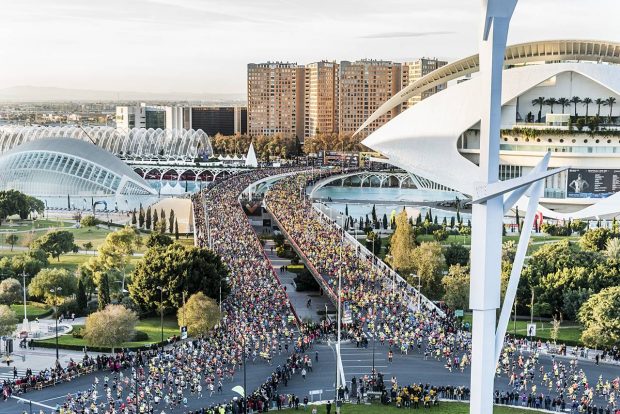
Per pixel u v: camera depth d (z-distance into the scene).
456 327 142.38
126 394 110.44
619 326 126.69
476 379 73.94
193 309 132.88
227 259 182.75
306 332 139.38
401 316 145.25
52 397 110.06
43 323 150.12
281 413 102.50
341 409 103.94
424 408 104.62
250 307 152.00
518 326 148.38
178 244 161.88
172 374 116.56
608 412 103.62
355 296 155.50
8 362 125.88
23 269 168.00
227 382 115.81
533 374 120.06
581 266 159.25
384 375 119.69
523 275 156.75
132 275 161.00
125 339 128.25
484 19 70.25
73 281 161.50
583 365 126.38
